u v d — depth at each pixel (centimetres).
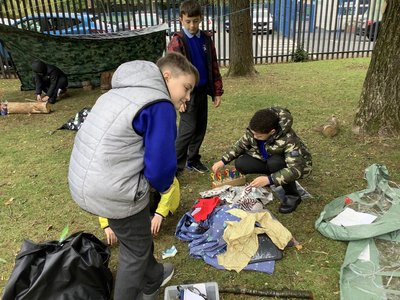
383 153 388
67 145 464
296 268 239
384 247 247
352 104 562
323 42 1024
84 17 970
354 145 410
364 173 346
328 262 242
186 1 316
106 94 169
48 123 551
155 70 164
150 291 209
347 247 252
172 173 161
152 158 155
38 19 905
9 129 534
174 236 277
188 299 200
